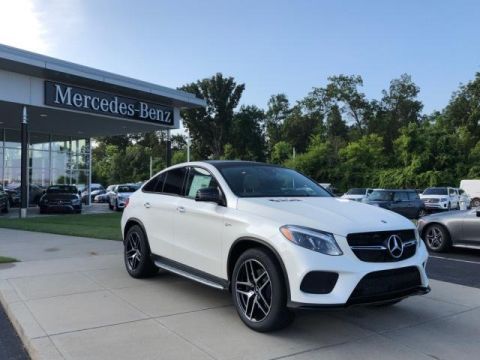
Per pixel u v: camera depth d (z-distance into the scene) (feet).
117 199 86.17
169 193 21.57
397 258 15.12
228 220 16.93
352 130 258.98
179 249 19.83
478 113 193.98
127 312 17.69
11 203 90.48
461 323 16.88
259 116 247.91
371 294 14.52
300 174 21.59
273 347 14.42
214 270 17.72
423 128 152.87
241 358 13.61
